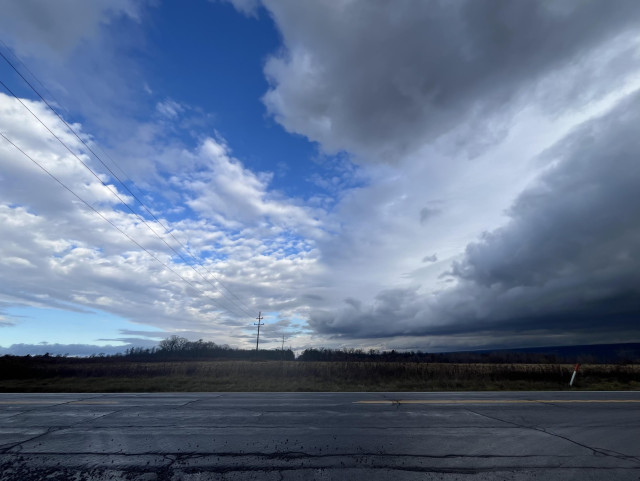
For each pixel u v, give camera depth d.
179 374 26.33
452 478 4.93
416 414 9.21
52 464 5.53
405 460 5.61
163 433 7.32
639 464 5.42
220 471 5.22
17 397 13.61
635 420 8.38
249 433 7.29
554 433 7.18
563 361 37.12
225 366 29.52
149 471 5.24
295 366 28.48
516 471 5.15
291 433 7.27
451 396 13.03
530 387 18.53
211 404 11.18
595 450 6.06
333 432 7.33
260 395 13.98
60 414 9.46
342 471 5.19
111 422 8.40
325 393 14.83
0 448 6.32
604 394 13.59
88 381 22.45
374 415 9.09
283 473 5.13
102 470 5.28
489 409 9.87
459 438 6.83
